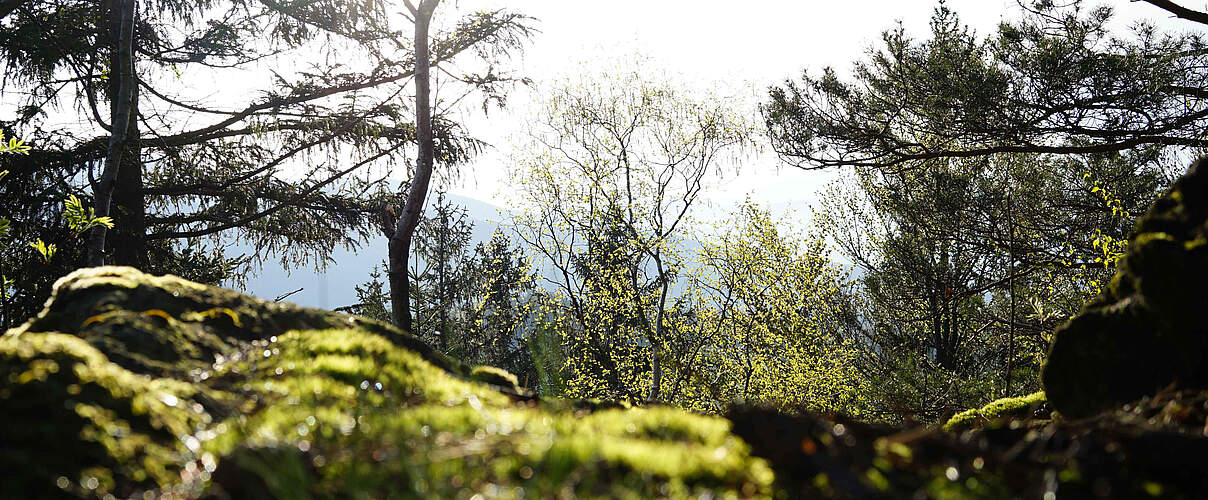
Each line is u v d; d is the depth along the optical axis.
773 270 14.47
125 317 3.24
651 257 15.24
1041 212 11.80
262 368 3.10
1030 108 9.05
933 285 14.20
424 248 19.83
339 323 3.97
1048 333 10.23
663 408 2.78
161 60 13.39
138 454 2.10
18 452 1.95
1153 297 2.83
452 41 12.43
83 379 2.27
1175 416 2.59
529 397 3.46
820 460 2.10
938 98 9.75
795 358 14.15
